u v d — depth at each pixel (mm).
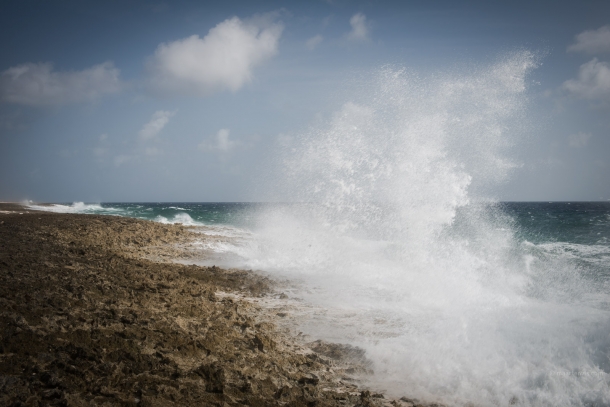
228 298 8938
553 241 20562
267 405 4406
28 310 5820
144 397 4062
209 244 17219
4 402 3592
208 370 4836
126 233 17766
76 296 6902
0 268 8250
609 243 19234
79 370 4324
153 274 9805
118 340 5270
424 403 4883
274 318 7949
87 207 54750
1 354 4500
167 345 5484
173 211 54562
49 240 13523
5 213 25828
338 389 5168
